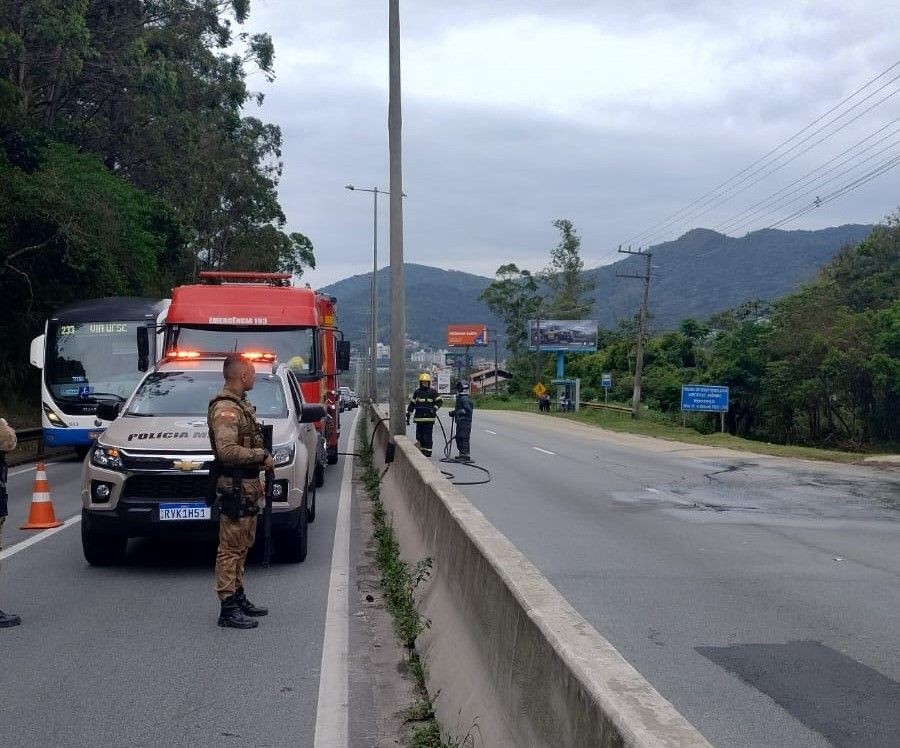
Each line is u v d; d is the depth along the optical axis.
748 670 6.58
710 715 5.70
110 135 40.25
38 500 11.96
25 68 34.34
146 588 8.80
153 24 39.22
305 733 5.41
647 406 64.94
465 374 113.12
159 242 39.56
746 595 8.88
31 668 6.49
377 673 6.53
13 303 31.47
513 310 104.88
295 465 9.66
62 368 21.34
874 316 45.25
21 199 28.84
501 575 4.88
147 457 8.98
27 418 31.52
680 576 9.70
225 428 7.38
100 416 10.60
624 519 13.71
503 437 33.66
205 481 9.01
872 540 12.23
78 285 32.44
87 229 30.30
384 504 13.12
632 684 3.23
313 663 6.67
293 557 9.97
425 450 21.72
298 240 62.25
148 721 5.55
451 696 5.28
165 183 42.88
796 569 10.17
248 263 52.81
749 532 12.73
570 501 15.70
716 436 36.59
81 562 9.92
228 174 49.28
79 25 30.58
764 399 47.59
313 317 16.66
